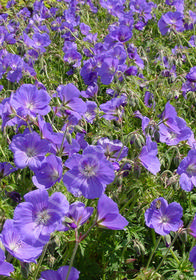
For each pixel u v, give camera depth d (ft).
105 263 1.49
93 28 3.70
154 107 2.21
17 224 0.96
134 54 2.57
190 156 1.34
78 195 1.13
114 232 1.50
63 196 0.98
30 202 0.97
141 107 2.32
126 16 3.23
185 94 2.43
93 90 2.28
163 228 1.24
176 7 4.23
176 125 1.57
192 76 2.24
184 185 1.35
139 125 2.18
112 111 1.68
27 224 0.97
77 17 3.68
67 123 1.48
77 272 1.00
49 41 2.75
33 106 1.36
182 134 1.64
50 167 1.16
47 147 1.22
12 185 1.51
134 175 1.44
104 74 2.11
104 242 1.50
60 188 1.41
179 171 1.35
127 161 1.42
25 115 1.42
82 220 1.07
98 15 4.37
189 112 2.45
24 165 1.19
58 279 1.01
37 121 1.36
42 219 0.98
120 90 2.09
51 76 2.64
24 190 1.52
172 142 1.67
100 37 3.43
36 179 1.16
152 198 1.51
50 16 3.87
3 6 3.87
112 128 1.94
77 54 2.74
